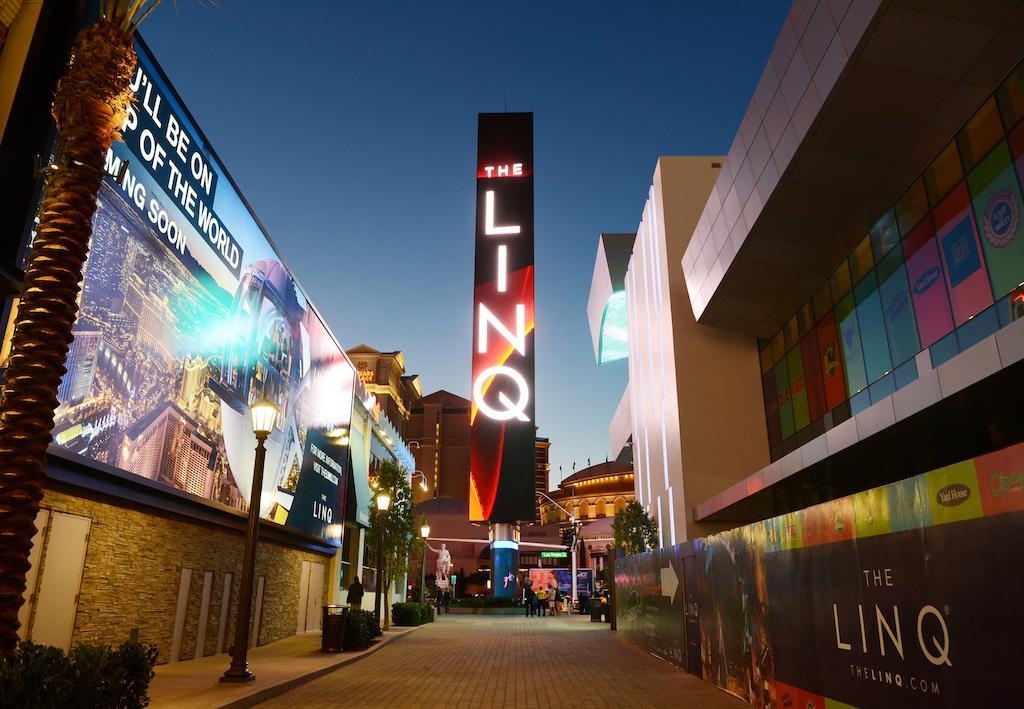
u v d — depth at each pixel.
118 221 12.76
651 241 41.28
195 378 15.99
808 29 17.38
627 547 35.00
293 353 23.28
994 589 5.08
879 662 6.76
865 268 23.30
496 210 52.81
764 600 10.34
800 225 23.47
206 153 16.66
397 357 72.69
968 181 17.56
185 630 15.73
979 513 5.28
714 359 33.97
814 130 18.67
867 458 19.41
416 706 10.91
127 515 13.41
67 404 11.20
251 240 19.64
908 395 14.91
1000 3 14.34
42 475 6.63
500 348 50.22
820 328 27.03
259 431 13.23
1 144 10.73
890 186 20.62
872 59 16.06
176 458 15.04
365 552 35.59
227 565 18.11
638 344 47.12
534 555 91.44
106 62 7.57
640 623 21.75
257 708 10.54
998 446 17.22
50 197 7.14
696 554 14.76
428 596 53.47
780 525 9.62
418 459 103.69
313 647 19.83
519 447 48.75
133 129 13.30
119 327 12.80
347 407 31.11
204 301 16.52
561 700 11.62
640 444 46.84
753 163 22.50
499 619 42.66
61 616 11.38
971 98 16.91
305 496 24.45
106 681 6.21
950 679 5.60
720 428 33.12
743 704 11.12
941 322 18.70
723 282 28.52
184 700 10.05
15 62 11.19
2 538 6.23
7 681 5.52
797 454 21.48
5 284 10.45
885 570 6.67
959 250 17.91
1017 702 4.80
